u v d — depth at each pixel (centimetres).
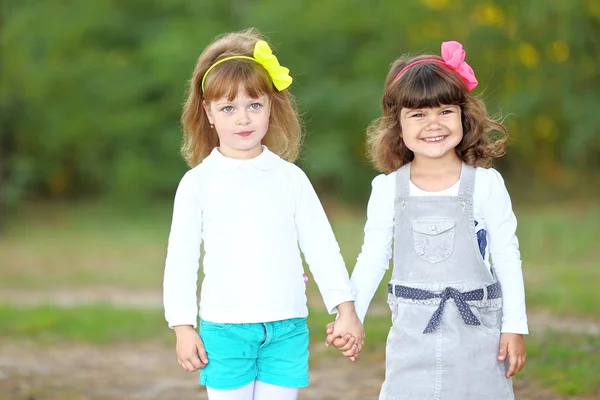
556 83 3080
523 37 2888
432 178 633
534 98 3089
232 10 4053
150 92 4078
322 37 3800
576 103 3097
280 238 619
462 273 613
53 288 1884
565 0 2623
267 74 632
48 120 4050
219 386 613
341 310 621
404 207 630
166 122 4059
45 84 3894
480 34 3038
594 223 2683
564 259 2069
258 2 3966
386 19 3691
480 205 622
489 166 661
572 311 1340
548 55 2953
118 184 3969
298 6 3816
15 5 3800
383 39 3719
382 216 641
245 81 616
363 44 3856
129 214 3712
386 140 663
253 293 606
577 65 2939
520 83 3109
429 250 619
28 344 1270
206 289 619
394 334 624
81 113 4028
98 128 4019
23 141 4162
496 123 661
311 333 1255
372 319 1353
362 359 1113
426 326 610
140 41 4112
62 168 4334
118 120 3975
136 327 1372
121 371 1100
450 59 634
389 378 623
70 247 2644
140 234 2994
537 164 4094
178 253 618
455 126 624
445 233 618
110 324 1393
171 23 4000
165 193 4200
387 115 659
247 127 619
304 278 636
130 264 2250
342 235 2698
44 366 1127
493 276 646
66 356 1191
